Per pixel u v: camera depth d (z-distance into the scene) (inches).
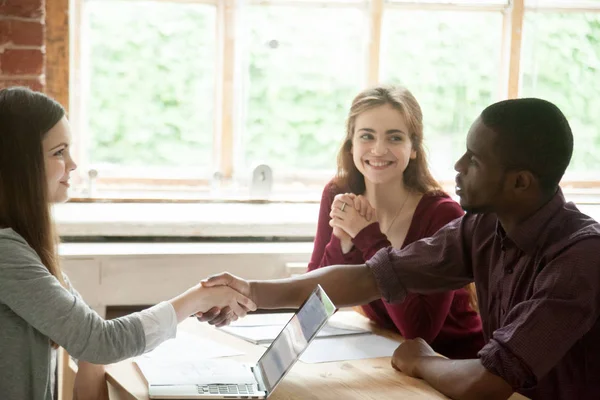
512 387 58.3
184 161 124.6
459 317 87.4
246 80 125.0
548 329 57.7
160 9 121.3
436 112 130.7
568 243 60.4
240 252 106.3
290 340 63.0
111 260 102.6
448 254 72.5
